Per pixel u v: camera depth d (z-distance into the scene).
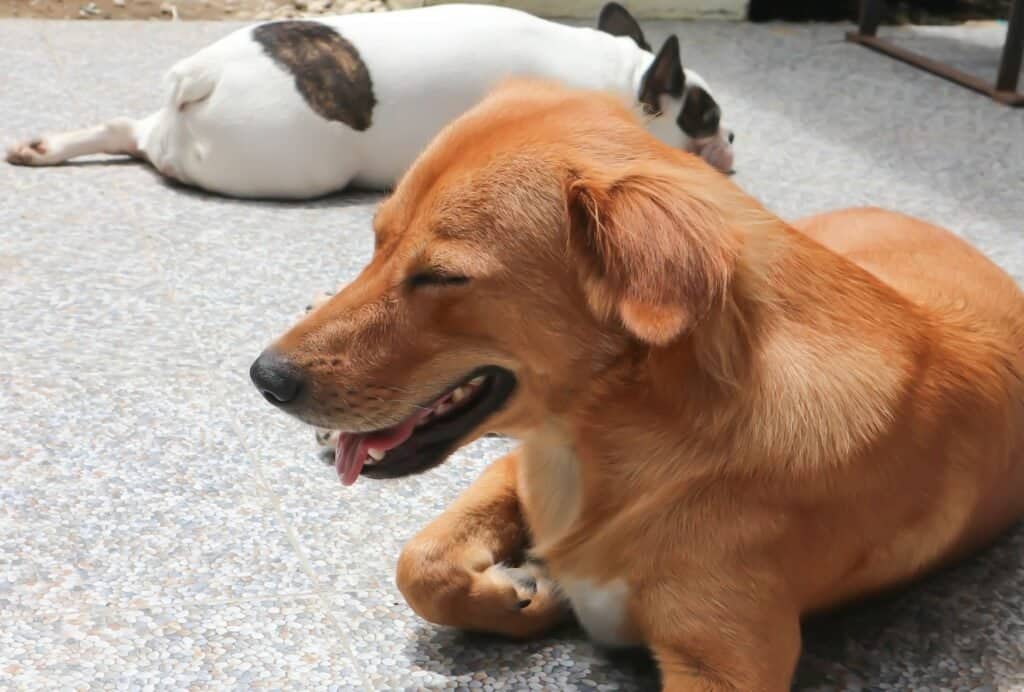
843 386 2.37
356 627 2.70
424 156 2.38
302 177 5.41
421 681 2.54
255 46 5.30
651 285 2.05
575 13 8.80
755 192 5.66
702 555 2.32
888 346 2.48
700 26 8.80
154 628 2.65
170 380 3.74
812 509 2.37
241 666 2.55
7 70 6.81
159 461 3.30
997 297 2.92
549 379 2.31
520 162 2.26
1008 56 7.21
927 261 3.04
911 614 2.80
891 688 2.55
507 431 2.42
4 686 2.44
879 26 9.10
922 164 6.13
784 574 2.36
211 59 5.25
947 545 2.73
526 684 2.54
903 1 9.64
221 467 3.30
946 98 7.30
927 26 9.19
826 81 7.58
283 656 2.59
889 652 2.66
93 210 5.08
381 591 2.83
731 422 2.30
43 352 3.85
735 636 2.31
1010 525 3.11
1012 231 5.23
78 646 2.58
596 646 2.68
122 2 8.34
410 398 2.30
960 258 3.09
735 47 8.28
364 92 5.39
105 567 2.85
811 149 6.32
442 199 2.26
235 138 5.23
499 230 2.23
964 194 5.71
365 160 5.55
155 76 6.90
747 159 6.14
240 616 2.71
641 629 2.46
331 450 3.39
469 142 2.33
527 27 5.78
